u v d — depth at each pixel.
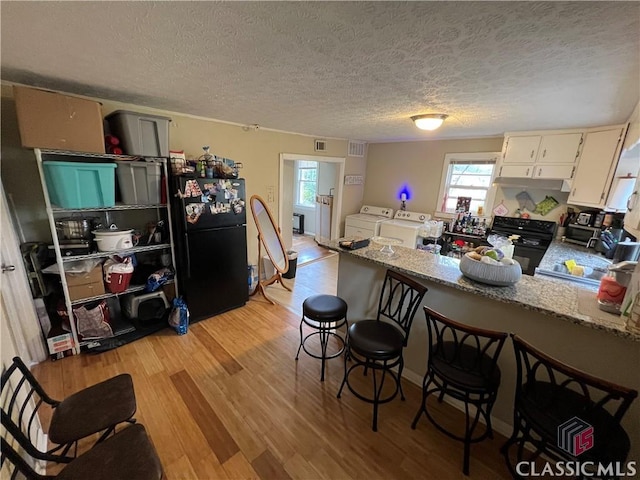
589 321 1.32
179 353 2.46
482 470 1.54
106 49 1.38
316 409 1.91
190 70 1.67
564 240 3.54
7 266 1.98
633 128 2.27
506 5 0.95
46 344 2.31
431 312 1.53
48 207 2.02
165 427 1.76
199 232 2.76
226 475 1.50
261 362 2.38
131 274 2.55
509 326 1.70
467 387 1.46
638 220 1.74
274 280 3.78
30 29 1.17
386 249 2.43
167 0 0.95
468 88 1.88
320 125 3.55
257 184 3.85
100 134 2.09
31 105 1.81
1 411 1.07
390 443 1.68
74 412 1.36
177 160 2.59
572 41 1.18
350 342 1.88
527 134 3.50
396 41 1.25
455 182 4.63
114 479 1.07
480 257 1.80
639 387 1.35
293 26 1.13
